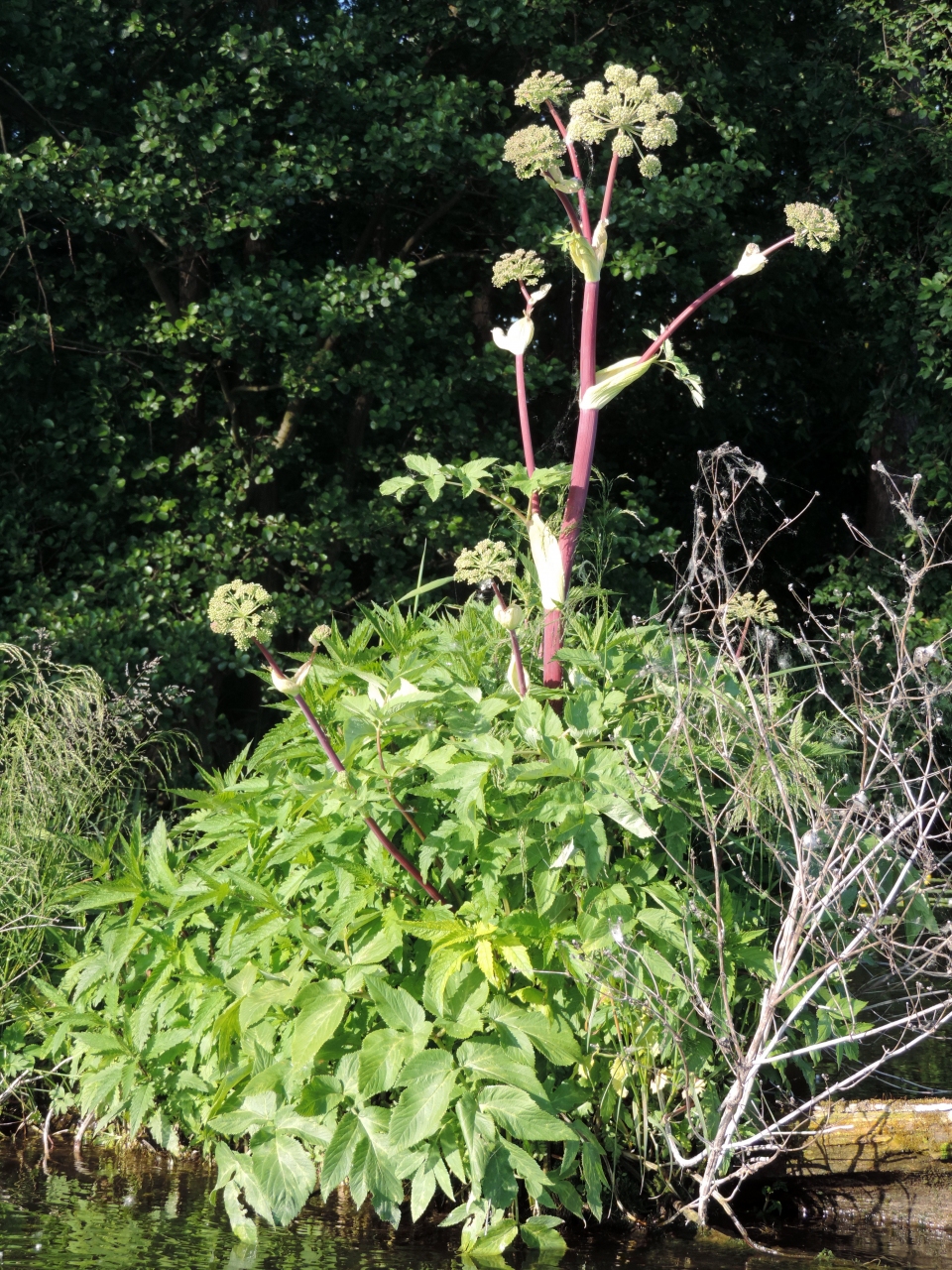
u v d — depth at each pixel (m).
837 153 10.59
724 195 8.53
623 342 10.58
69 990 3.61
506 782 2.92
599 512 4.84
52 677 4.84
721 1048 2.75
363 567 9.73
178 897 3.35
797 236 3.00
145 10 8.08
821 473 13.91
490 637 3.58
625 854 3.08
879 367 11.43
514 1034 2.76
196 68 8.36
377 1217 2.94
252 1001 2.92
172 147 7.43
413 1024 2.74
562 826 2.79
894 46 10.88
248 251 8.90
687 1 9.83
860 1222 3.03
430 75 9.15
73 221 7.42
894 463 11.62
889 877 3.22
